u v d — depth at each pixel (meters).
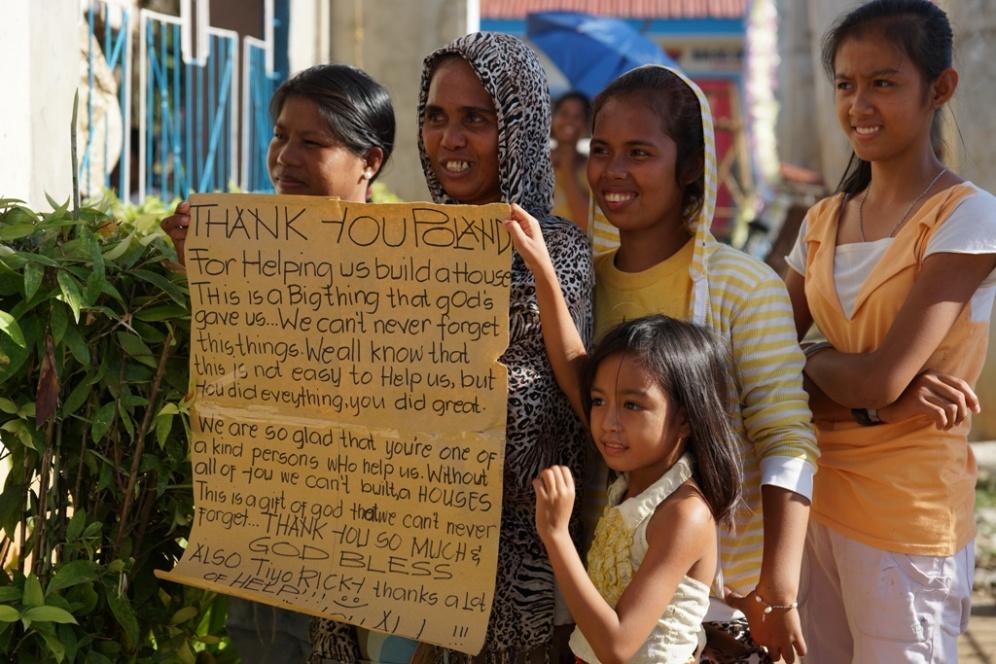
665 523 2.38
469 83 2.71
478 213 2.42
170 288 2.66
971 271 2.66
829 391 2.79
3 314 2.48
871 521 2.80
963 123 7.12
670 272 2.70
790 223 10.87
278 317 2.55
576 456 2.65
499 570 2.58
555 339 2.46
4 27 3.70
